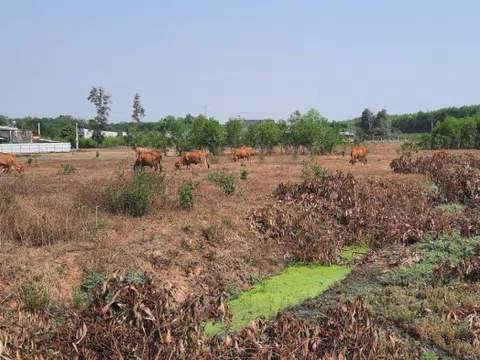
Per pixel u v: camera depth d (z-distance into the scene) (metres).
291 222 10.81
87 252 7.79
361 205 12.20
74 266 7.32
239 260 9.08
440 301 6.80
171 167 25.05
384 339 5.55
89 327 4.27
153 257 8.09
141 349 4.21
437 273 7.78
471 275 7.85
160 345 4.23
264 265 9.30
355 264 9.73
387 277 8.49
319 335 4.96
